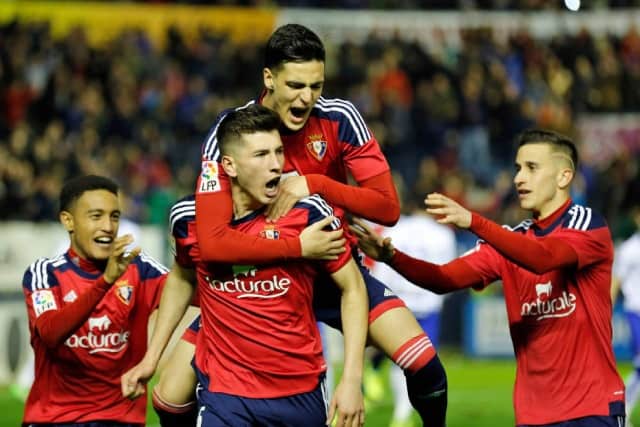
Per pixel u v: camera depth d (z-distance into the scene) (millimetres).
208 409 18344
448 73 72062
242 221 18359
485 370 54656
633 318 38594
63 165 58812
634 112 76562
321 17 77312
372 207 19172
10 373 50438
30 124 64000
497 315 59531
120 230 38469
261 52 72062
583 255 20234
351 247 20188
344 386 17969
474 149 68688
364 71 71312
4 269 50656
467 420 38125
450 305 59656
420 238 37656
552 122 72688
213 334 18625
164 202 58000
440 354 59594
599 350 20531
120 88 66438
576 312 20500
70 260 21750
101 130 64250
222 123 18266
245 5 75750
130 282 21438
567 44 77938
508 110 70688
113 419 21438
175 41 71312
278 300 18172
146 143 64062
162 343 19766
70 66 66938
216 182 18266
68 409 21266
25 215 56250
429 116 69188
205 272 18547
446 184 60875
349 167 19938
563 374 20516
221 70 70438
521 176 21141
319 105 19641
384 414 39812
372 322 19844
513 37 77562
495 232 19281
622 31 82625
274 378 18234
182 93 68000
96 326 21125
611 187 64688
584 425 20281
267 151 17812
